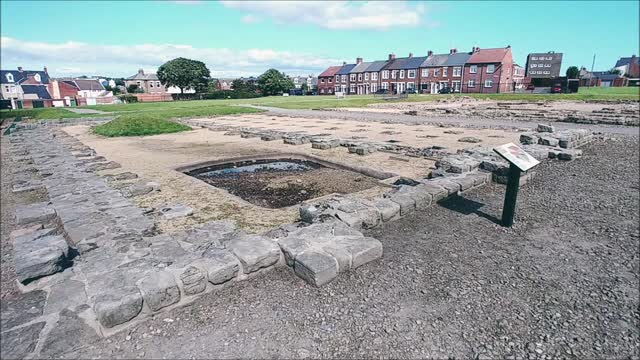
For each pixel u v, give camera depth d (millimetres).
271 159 11477
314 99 51750
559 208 6211
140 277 3439
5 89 70938
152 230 5250
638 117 18562
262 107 35812
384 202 5715
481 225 5457
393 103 39938
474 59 66938
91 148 13305
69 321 3059
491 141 13398
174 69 74438
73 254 4391
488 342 3000
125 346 2910
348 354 2859
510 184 5230
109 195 6793
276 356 2828
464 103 39375
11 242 5781
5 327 2975
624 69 106750
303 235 4391
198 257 3822
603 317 3324
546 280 3945
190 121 23109
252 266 3857
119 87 103188
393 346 2949
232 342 2973
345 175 9156
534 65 67250
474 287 3789
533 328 3174
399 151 11492
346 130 17516
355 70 85375
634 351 2906
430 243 4820
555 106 31281
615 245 4789
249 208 6371
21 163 11203
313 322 3221
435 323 3230
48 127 21938
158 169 9648
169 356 2818
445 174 7625
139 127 17938
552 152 10141
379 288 3738
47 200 7766
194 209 6348
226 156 11328
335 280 3859
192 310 3369
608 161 9875
